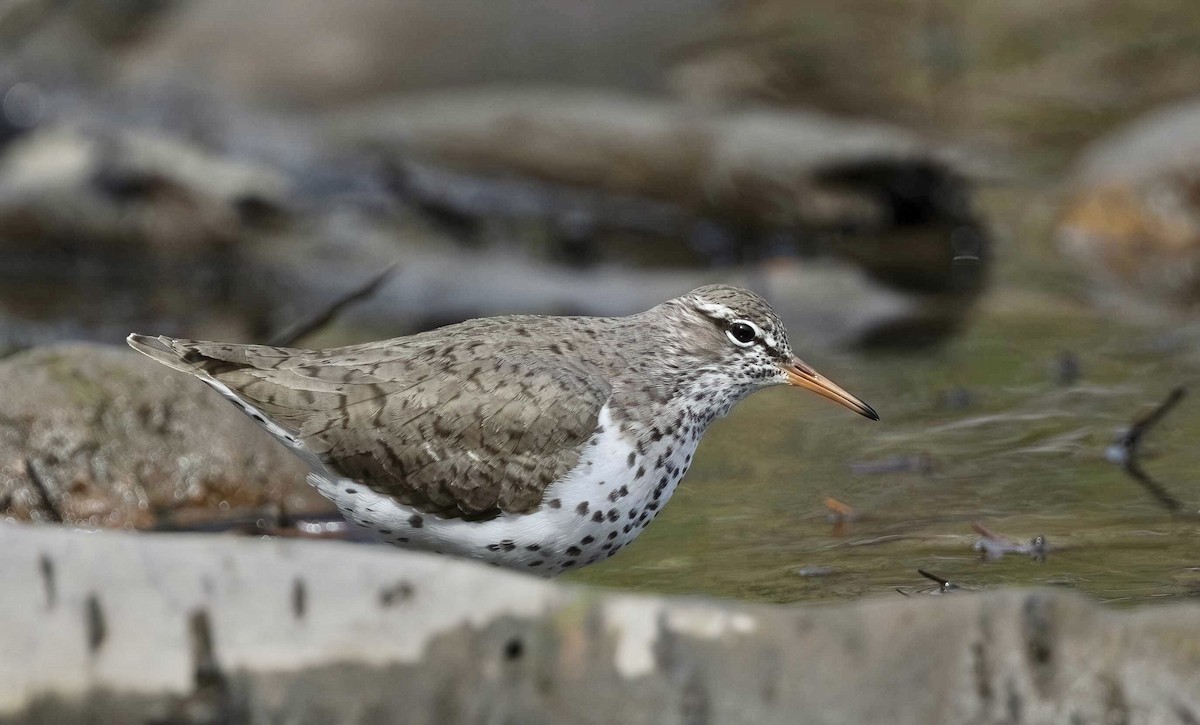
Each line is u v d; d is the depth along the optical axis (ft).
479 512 34.55
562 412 34.45
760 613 24.82
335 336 60.49
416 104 85.71
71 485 40.96
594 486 34.58
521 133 80.23
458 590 25.11
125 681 24.93
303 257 71.72
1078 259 71.20
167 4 97.71
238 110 84.74
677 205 77.66
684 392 36.91
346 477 34.91
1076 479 42.39
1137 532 37.47
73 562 25.27
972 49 91.50
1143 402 49.85
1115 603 31.91
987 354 56.85
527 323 36.83
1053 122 84.79
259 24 92.53
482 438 34.27
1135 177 73.26
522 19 91.91
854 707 24.17
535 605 24.97
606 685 24.71
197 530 41.37
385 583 25.18
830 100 88.53
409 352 35.47
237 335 61.00
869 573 35.09
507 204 77.56
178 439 42.60
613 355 36.24
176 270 71.92
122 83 88.74
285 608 25.13
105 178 72.95
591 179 79.05
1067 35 91.76
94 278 71.72
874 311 63.52
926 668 24.17
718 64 90.99
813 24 93.61
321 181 76.84
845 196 75.51
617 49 91.86
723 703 24.44
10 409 41.27
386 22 91.76
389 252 71.77
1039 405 50.03
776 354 38.78
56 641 24.99
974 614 24.31
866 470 44.16
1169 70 88.12
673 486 36.55
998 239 73.87
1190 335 58.23
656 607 24.91
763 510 40.91
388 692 24.91
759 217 76.28
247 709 25.02
